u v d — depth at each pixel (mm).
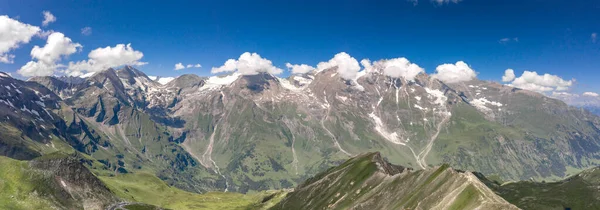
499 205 171125
